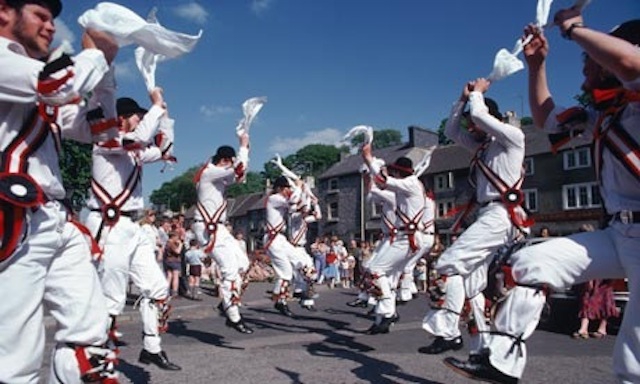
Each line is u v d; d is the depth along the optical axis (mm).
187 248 14016
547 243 2709
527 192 34094
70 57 2211
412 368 4910
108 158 4344
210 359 5418
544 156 33406
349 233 42406
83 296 2494
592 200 31188
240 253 7008
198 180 6727
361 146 6543
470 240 4316
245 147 6543
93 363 2488
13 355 2184
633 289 2352
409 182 6438
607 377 4707
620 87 2432
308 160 77125
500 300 3283
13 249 2121
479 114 4129
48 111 2359
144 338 5016
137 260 4918
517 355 3219
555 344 6832
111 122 2836
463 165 36469
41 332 2293
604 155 2510
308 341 6547
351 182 42750
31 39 2273
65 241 2471
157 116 4141
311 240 45656
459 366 3383
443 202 37500
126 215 4426
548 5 2932
